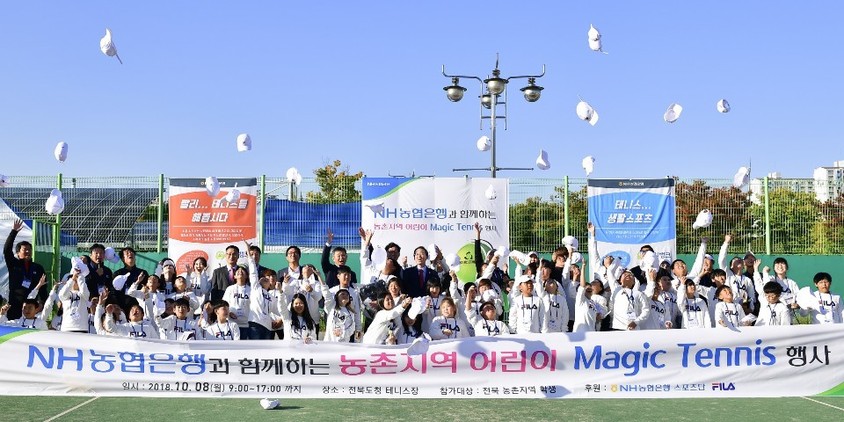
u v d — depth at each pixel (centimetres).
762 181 1791
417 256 1220
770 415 852
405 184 1716
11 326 970
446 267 1293
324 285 1061
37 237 1667
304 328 1038
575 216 1750
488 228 1719
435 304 1087
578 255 1227
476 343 955
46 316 1091
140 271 1248
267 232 1747
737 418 838
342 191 1773
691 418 837
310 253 1750
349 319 1052
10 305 1159
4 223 1666
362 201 1716
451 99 1825
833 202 1789
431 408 885
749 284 1289
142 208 1784
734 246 1772
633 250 1727
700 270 1312
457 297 1133
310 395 944
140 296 1101
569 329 1204
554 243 1747
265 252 1741
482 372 950
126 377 946
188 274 1333
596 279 1218
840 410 877
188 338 1038
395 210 1712
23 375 948
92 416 835
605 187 1738
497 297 1147
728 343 962
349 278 1077
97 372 948
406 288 1194
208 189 1427
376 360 948
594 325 1098
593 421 823
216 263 1708
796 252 1778
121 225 1780
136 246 1778
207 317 1082
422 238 1712
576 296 1120
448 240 1712
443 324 1027
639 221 1731
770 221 1783
